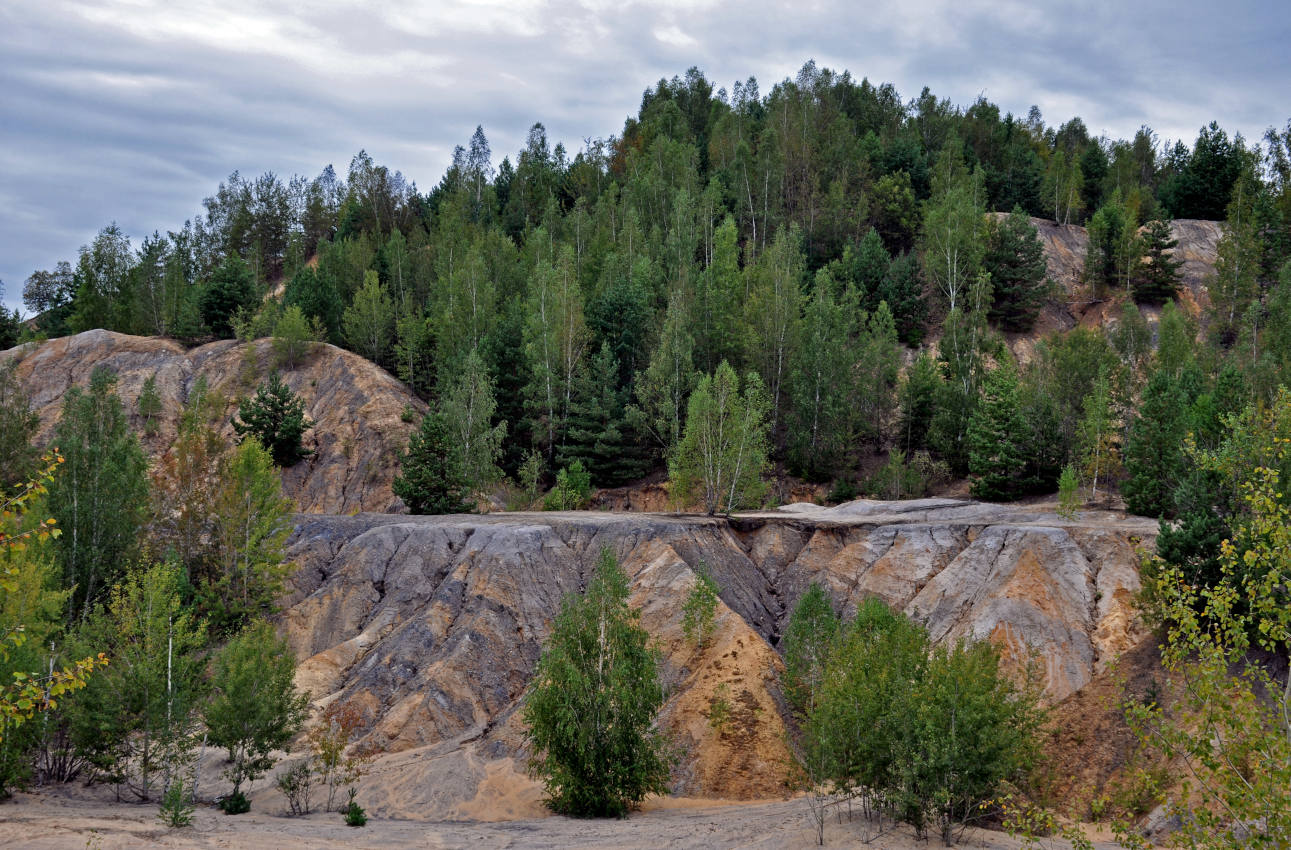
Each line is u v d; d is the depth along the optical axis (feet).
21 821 86.94
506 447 275.39
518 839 99.19
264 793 119.14
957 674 91.66
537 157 504.43
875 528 167.32
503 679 142.41
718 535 169.89
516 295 322.75
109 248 364.38
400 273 370.53
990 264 326.65
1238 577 103.71
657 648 124.26
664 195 381.60
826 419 248.93
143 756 113.60
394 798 117.50
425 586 159.94
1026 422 218.38
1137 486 174.40
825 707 99.96
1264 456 56.34
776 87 496.64
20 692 52.65
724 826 102.99
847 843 90.48
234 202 508.53
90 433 199.62
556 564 161.48
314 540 176.76
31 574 117.60
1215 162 401.49
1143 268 338.13
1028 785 96.53
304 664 146.30
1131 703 53.67
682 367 260.62
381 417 276.00
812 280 330.34
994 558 147.02
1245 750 47.47
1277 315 278.46
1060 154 412.36
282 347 305.12
